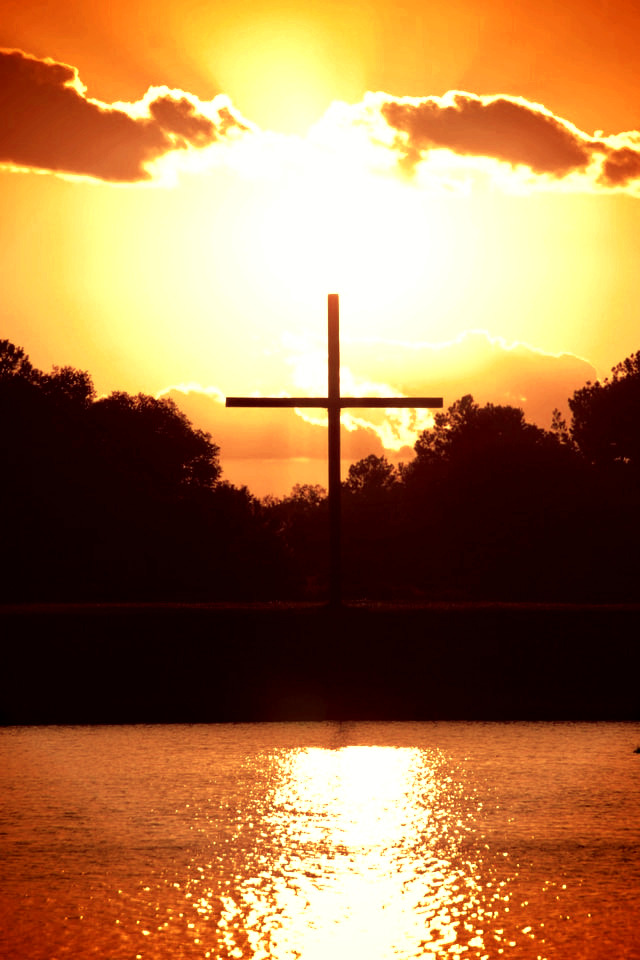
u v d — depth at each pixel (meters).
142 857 15.54
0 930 12.41
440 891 13.90
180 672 33.91
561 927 12.45
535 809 18.41
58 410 94.00
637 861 15.23
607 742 25.39
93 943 11.97
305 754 23.80
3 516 85.38
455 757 23.30
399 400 40.94
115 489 91.38
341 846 16.11
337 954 11.66
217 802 19.00
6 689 32.56
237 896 13.76
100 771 21.86
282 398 40.53
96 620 37.53
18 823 17.53
